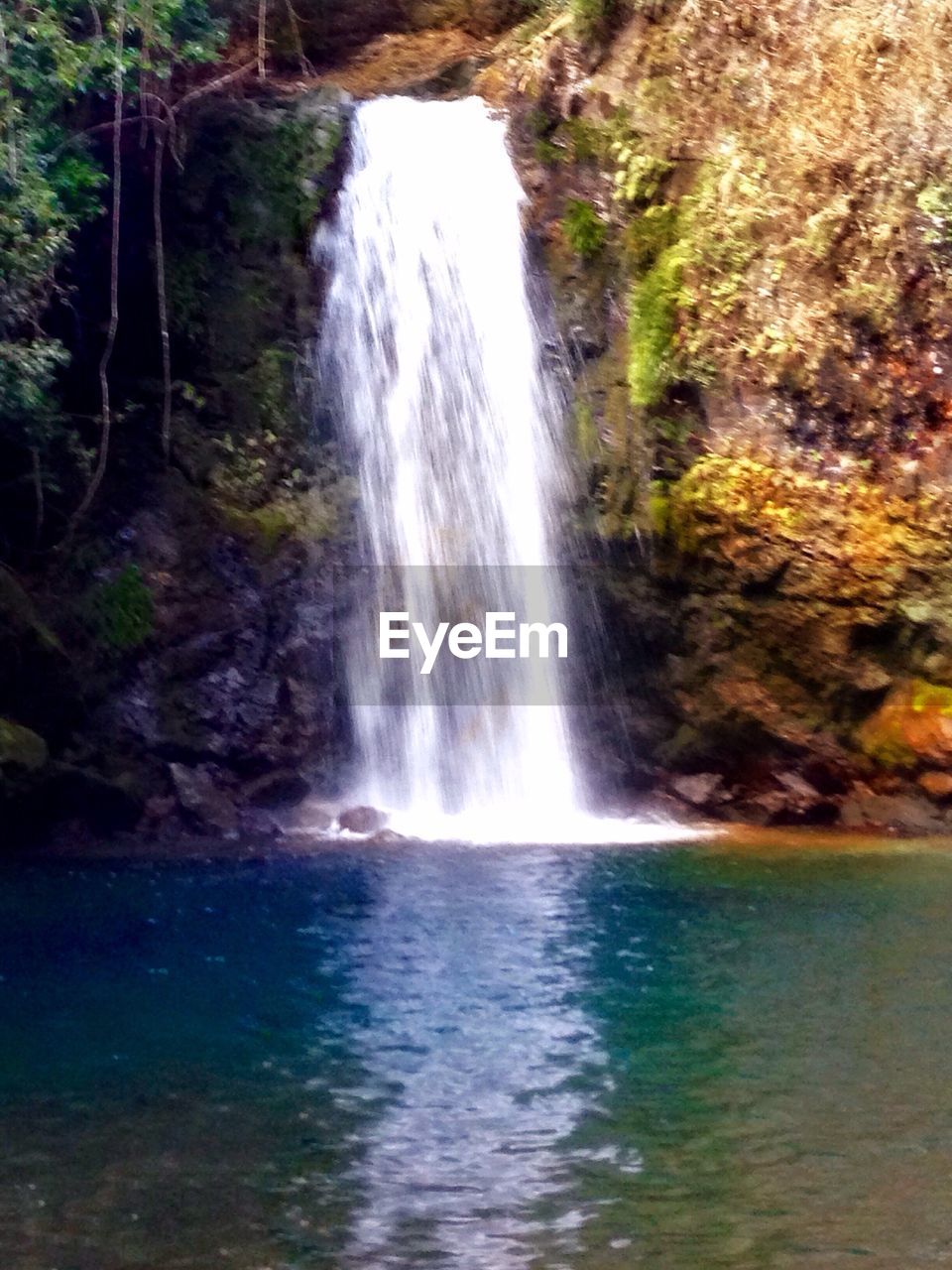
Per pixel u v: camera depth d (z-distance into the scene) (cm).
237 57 2020
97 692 1476
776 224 1697
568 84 1803
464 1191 562
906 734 1564
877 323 1659
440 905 1103
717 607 1630
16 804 1338
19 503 1508
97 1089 682
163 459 1578
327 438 1661
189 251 1658
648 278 1719
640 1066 716
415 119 1786
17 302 1385
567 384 1709
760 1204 550
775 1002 831
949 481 1619
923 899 1127
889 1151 604
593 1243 517
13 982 879
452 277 1755
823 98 1722
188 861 1305
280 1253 508
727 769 1628
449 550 1678
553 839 1461
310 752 1563
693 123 1755
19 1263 499
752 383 1666
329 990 859
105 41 1563
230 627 1547
